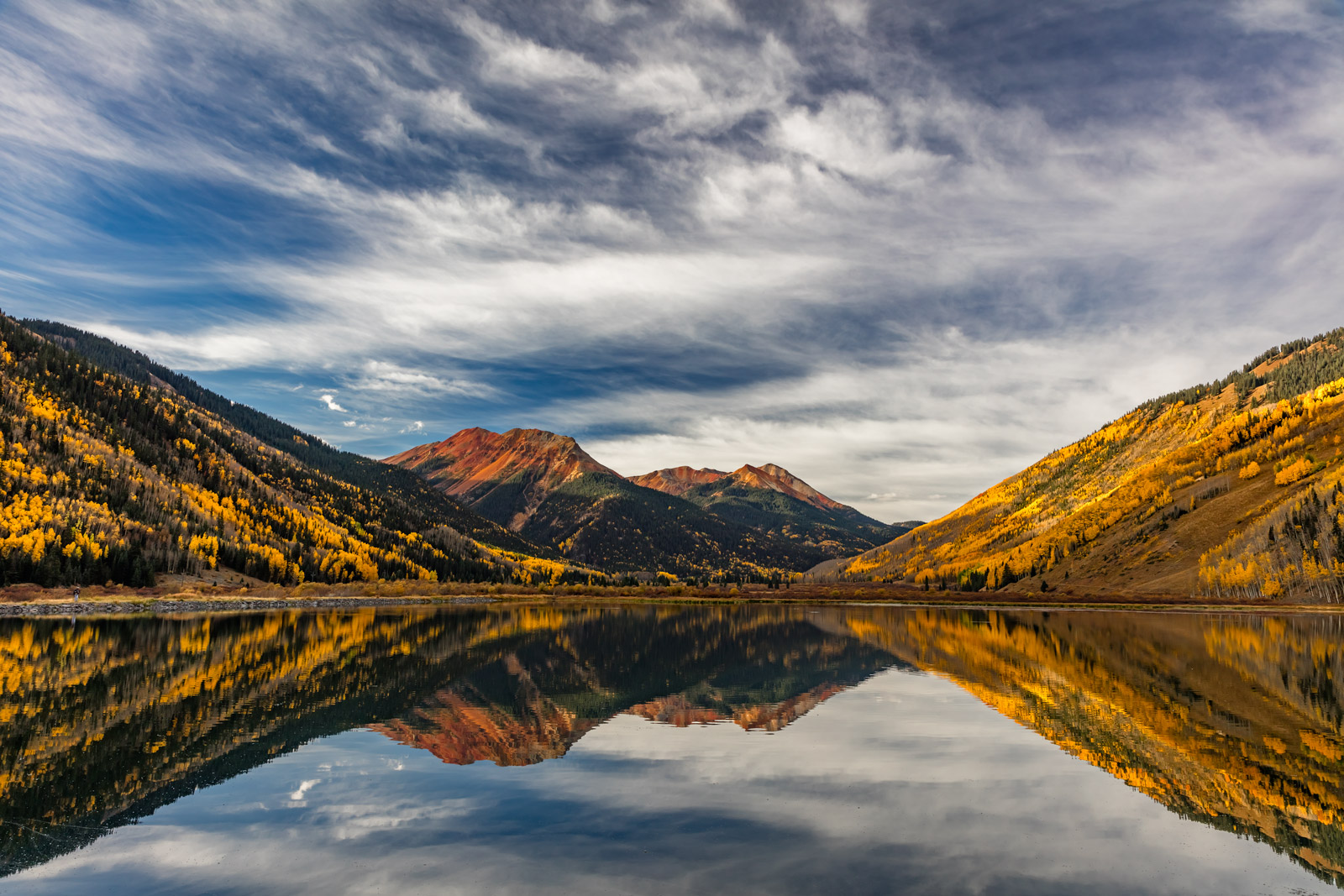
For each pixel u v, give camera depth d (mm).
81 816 19219
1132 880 15297
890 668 53562
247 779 22891
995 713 35219
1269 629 91312
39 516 133375
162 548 151500
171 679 43312
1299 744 28453
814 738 29656
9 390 191750
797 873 15547
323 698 38375
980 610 147750
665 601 195500
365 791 21750
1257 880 15336
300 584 188875
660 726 32219
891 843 17500
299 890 14570
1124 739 29375
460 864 16016
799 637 83000
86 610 109750
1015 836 17984
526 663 56781
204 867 15820
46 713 32844
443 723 32250
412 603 177500
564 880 15148
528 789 22047
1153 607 148000
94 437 197375
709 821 19062
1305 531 150000
